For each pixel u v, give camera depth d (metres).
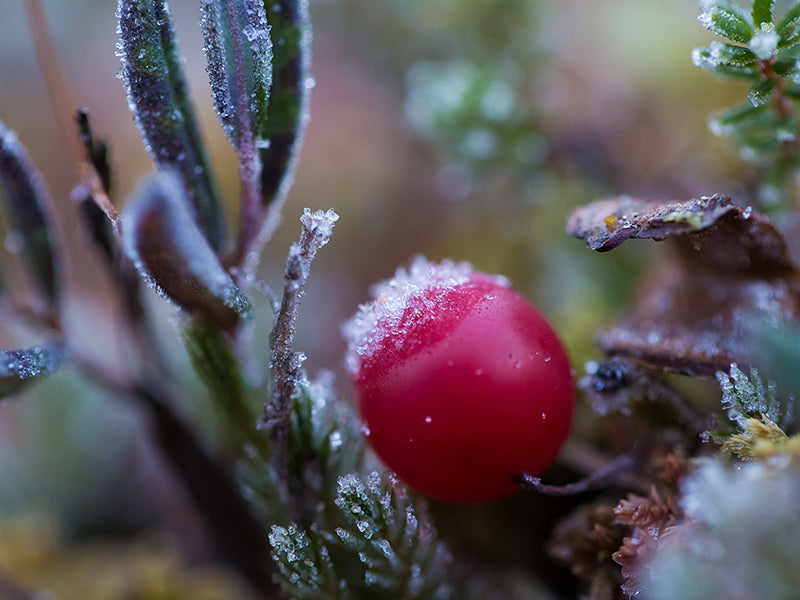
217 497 0.08
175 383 0.09
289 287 0.06
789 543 0.05
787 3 0.08
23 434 0.11
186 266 0.06
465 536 0.08
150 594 0.09
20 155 0.08
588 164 0.11
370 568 0.07
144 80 0.07
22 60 0.16
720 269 0.07
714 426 0.07
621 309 0.09
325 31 0.15
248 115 0.07
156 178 0.06
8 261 0.11
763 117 0.07
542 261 0.11
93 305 0.12
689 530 0.06
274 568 0.08
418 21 0.13
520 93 0.11
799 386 0.06
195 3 0.16
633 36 0.13
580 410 0.09
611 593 0.07
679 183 0.10
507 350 0.06
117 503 0.11
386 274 0.13
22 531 0.10
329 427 0.07
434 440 0.06
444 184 0.13
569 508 0.08
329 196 0.14
